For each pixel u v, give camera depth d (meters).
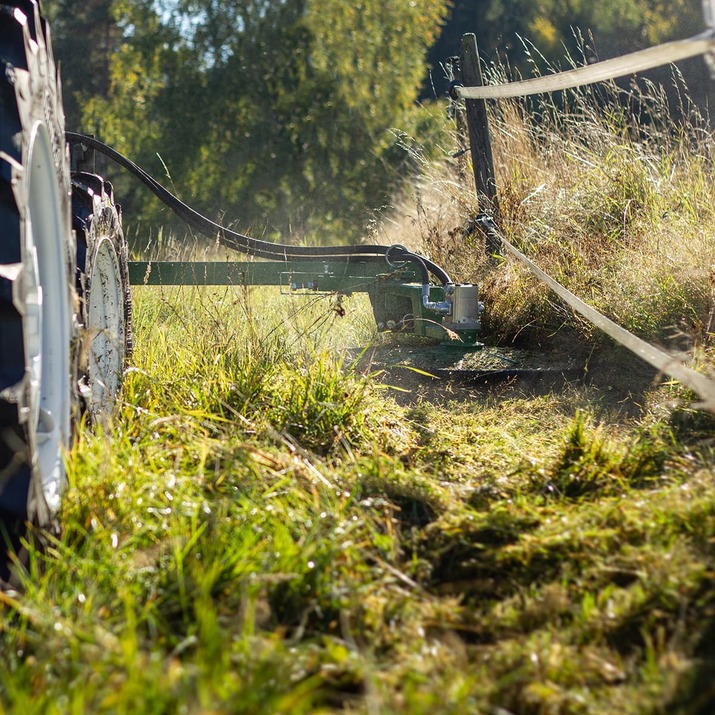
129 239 15.98
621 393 4.88
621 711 1.88
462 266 7.07
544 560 2.61
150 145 16.56
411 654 2.16
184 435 3.42
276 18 16.41
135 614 2.29
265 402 4.16
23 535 2.53
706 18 2.68
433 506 3.08
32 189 3.01
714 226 5.91
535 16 23.48
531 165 8.30
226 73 16.41
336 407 4.01
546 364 5.45
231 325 5.35
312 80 16.44
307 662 2.05
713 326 4.99
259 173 16.47
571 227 7.04
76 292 3.49
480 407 4.79
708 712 1.81
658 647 2.11
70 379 3.17
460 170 8.89
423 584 2.59
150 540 2.64
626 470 3.34
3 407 2.41
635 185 7.23
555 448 3.74
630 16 22.27
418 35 17.02
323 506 2.87
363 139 16.55
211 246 8.86
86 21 24.77
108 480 2.81
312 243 14.02
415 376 5.32
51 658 2.04
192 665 1.91
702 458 3.26
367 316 6.81
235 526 2.68
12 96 2.63
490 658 2.14
